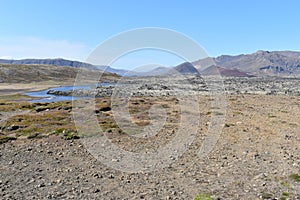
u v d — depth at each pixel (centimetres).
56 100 5947
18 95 7325
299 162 1467
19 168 1437
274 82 8619
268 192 1103
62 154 1686
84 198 1080
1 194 1115
